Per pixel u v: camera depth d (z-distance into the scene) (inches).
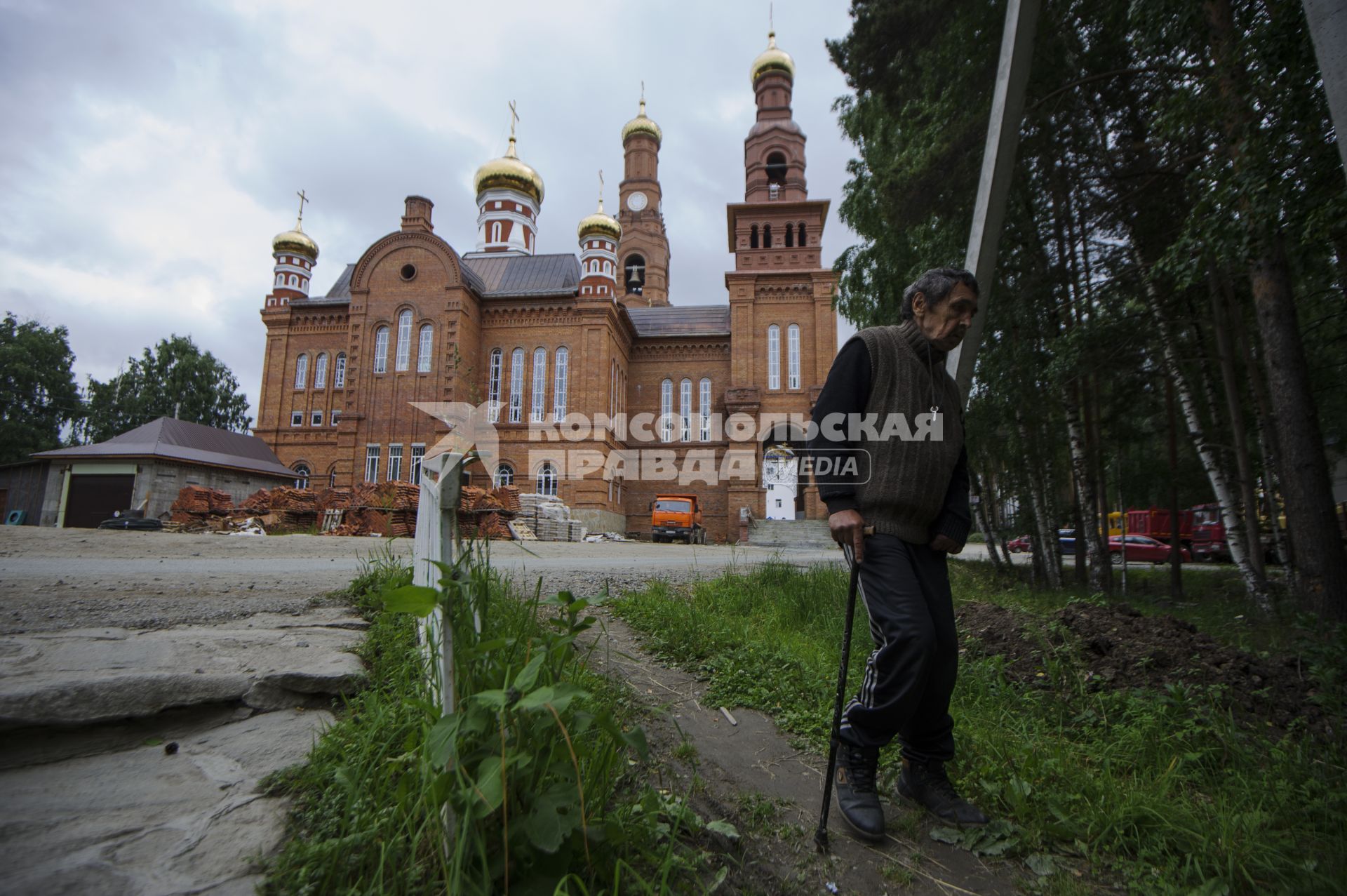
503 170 1654.8
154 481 999.6
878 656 86.2
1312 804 97.0
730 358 1497.3
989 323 401.1
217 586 207.2
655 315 1649.9
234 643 115.1
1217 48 226.5
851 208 529.3
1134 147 346.0
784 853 85.4
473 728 58.9
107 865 56.9
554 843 55.4
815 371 1376.7
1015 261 399.9
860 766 91.8
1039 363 397.7
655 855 73.0
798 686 146.0
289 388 1403.8
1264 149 195.3
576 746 70.6
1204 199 214.7
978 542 1390.3
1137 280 358.3
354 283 1309.1
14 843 58.9
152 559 309.6
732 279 1408.7
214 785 73.5
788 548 1035.9
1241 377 415.2
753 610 232.5
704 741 117.0
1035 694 146.0
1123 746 120.6
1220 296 355.6
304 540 521.3
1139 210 357.4
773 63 1544.0
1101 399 461.1
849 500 91.3
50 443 1581.0
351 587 191.3
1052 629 171.9
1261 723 130.0
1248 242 204.8
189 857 59.9
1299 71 183.8
